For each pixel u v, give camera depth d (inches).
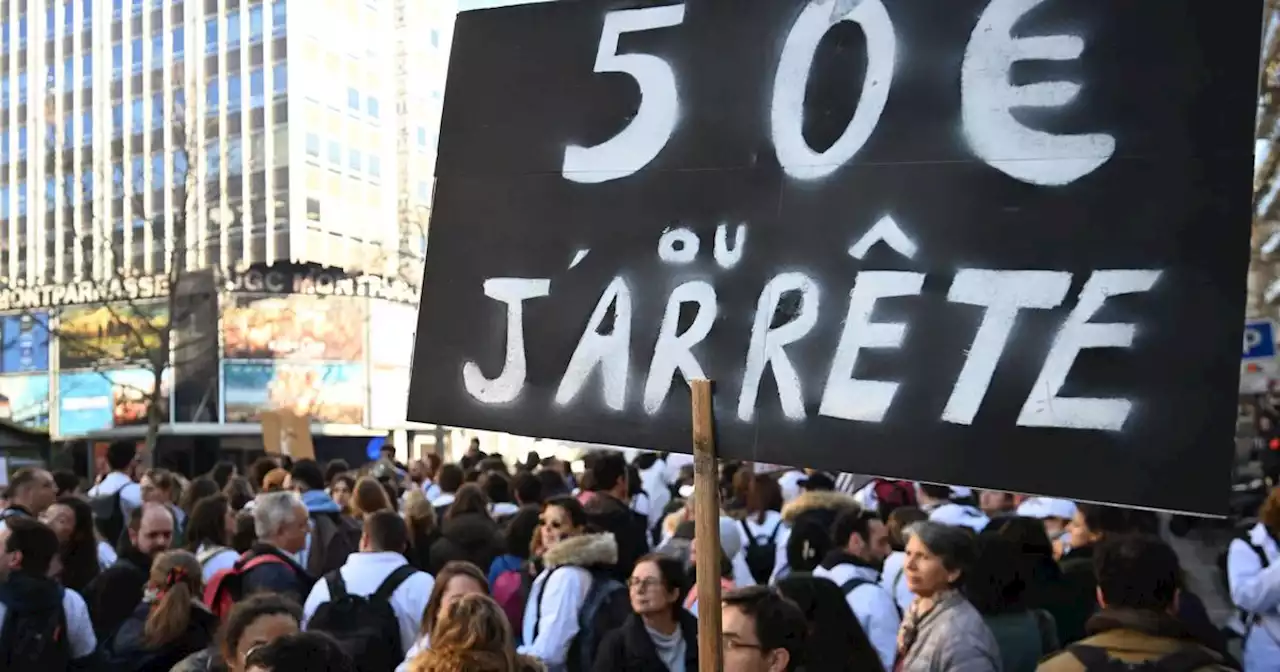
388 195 2052.2
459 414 111.3
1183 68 84.9
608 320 105.5
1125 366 84.4
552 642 180.9
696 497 95.7
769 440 96.7
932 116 94.1
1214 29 84.0
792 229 98.7
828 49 99.1
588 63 110.0
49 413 1708.9
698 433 96.2
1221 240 82.3
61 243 2043.6
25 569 174.6
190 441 1568.7
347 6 1968.5
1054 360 86.9
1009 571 161.0
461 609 122.8
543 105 111.7
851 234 96.1
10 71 2192.4
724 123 103.0
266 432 542.0
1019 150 90.3
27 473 267.7
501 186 112.7
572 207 108.9
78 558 217.5
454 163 114.9
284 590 198.1
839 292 95.8
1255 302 655.8
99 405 1651.1
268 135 1852.9
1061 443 85.7
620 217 106.5
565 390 106.7
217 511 239.3
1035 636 158.9
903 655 147.9
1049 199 88.7
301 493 278.4
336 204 1924.2
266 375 1604.3
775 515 277.3
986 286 90.2
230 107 1884.8
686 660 164.7
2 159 2190.0
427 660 120.0
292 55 1847.9
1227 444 80.1
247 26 1888.5
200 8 1932.8
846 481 394.9
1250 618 202.1
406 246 2043.6
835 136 97.9
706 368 100.3
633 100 107.4
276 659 113.3
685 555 225.8
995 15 92.2
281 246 1824.6
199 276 1587.1
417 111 2116.1
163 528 231.8
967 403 89.6
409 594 181.6
